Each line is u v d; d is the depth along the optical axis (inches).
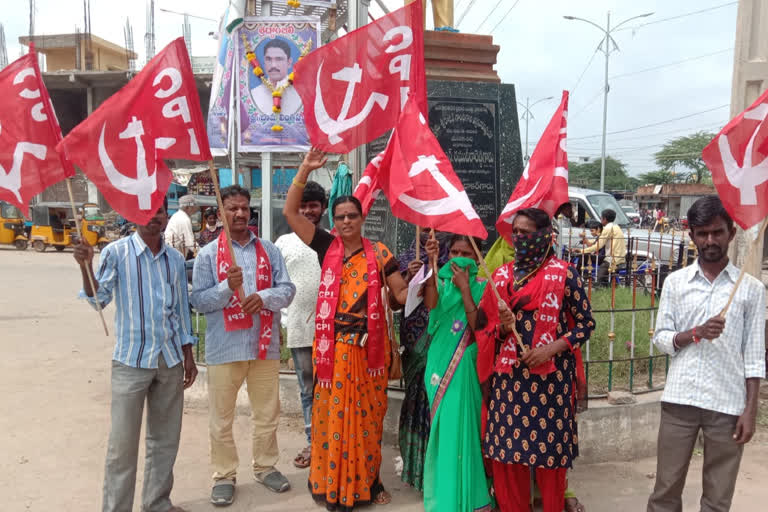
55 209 855.1
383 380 137.9
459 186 120.3
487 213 211.5
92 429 185.5
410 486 150.2
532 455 115.3
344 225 132.2
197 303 135.6
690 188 1729.8
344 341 133.0
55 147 118.8
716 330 100.7
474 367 129.4
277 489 145.6
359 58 137.1
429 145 124.3
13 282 534.6
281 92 252.4
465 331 129.8
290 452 170.4
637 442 165.6
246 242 142.6
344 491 132.0
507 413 118.9
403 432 145.4
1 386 228.1
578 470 158.9
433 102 207.0
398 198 121.5
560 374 118.4
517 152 215.5
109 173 112.7
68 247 858.1
